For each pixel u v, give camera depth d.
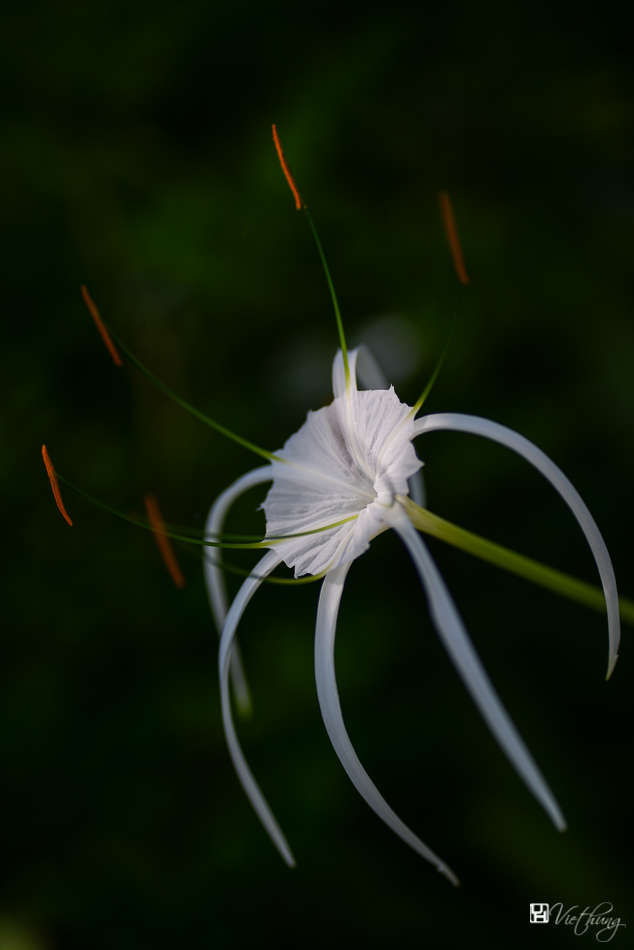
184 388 0.72
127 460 0.70
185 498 0.70
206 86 0.70
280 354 0.72
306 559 0.46
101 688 0.65
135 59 0.67
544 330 0.69
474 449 0.67
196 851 0.60
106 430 0.72
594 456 0.67
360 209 0.68
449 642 0.42
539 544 0.68
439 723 0.64
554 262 0.68
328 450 0.46
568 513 0.67
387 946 0.60
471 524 0.69
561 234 0.70
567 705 0.66
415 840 0.43
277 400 0.70
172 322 0.73
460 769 0.63
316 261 0.69
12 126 0.66
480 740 0.64
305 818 0.60
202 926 0.59
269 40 0.69
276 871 0.60
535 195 0.72
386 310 0.70
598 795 0.61
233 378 0.73
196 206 0.65
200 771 0.62
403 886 0.60
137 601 0.65
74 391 0.72
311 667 0.62
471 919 0.60
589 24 0.71
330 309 0.70
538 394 0.68
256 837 0.60
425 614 0.68
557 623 0.67
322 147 0.66
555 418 0.66
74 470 0.68
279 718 0.61
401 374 0.68
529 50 0.71
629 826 0.60
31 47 0.66
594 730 0.65
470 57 0.71
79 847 0.60
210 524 0.48
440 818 0.62
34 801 0.60
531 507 0.68
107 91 0.69
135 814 0.60
